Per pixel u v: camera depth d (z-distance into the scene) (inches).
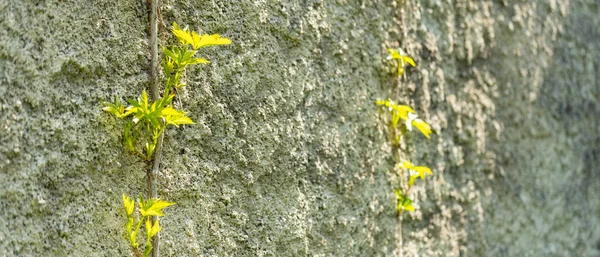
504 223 75.9
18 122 57.4
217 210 59.6
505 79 76.6
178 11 59.2
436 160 71.0
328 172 64.1
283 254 61.7
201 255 58.9
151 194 57.6
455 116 72.5
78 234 57.0
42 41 57.4
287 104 62.2
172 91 58.4
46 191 57.0
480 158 74.5
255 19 61.2
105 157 57.4
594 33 84.2
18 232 57.0
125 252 57.6
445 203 71.7
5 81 57.6
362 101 66.0
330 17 64.6
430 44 70.6
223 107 59.9
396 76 68.0
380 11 67.2
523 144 78.0
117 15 58.0
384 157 67.2
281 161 61.9
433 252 70.6
